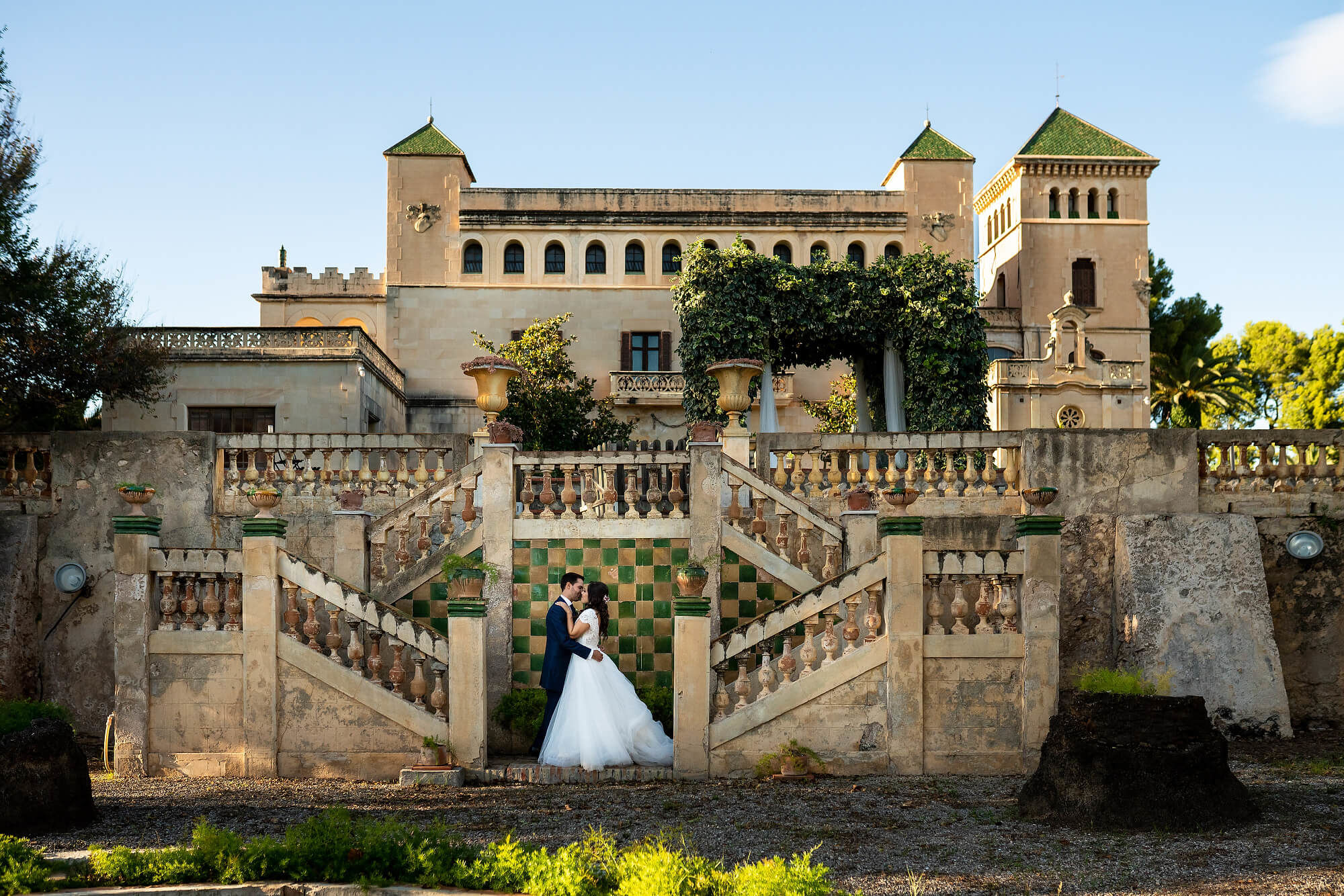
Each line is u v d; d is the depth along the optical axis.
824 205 41.22
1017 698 11.32
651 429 39.06
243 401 30.48
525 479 13.87
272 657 11.54
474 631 11.44
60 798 8.92
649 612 13.42
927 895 6.99
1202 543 14.88
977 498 15.77
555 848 8.13
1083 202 46.41
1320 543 15.51
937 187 41.38
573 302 40.47
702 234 40.88
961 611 11.52
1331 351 52.34
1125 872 7.46
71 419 20.42
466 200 40.66
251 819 9.30
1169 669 14.23
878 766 11.23
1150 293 50.81
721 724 11.32
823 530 13.73
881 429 29.08
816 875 6.59
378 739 11.43
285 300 40.47
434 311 40.31
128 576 11.64
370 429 32.75
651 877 6.45
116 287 19.61
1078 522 15.49
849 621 11.53
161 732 11.55
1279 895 6.91
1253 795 10.00
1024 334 45.50
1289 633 15.60
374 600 11.59
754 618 13.39
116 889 7.02
